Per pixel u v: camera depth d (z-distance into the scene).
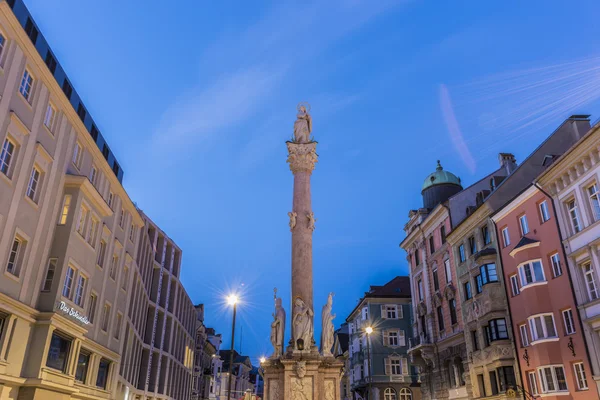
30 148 25.12
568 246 29.44
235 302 31.91
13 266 24.12
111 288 36.12
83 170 31.80
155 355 55.62
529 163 37.94
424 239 50.09
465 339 39.59
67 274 27.97
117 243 37.06
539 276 31.52
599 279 26.70
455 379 42.03
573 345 28.22
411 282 53.38
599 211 27.31
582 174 28.53
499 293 35.62
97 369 32.88
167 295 59.66
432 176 57.59
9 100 23.23
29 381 23.53
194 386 79.00
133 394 46.75
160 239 59.72
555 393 28.83
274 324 25.28
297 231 26.86
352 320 76.56
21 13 26.95
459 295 41.22
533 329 31.08
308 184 28.22
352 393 72.38
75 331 27.91
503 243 36.06
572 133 37.78
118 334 38.16
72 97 34.09
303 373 22.97
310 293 25.66
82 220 30.27
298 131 29.72
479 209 38.72
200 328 82.50
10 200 23.33
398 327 65.06
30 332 24.56
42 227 26.23
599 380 25.97
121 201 38.84
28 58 24.95
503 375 33.69
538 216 32.34
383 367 62.72
